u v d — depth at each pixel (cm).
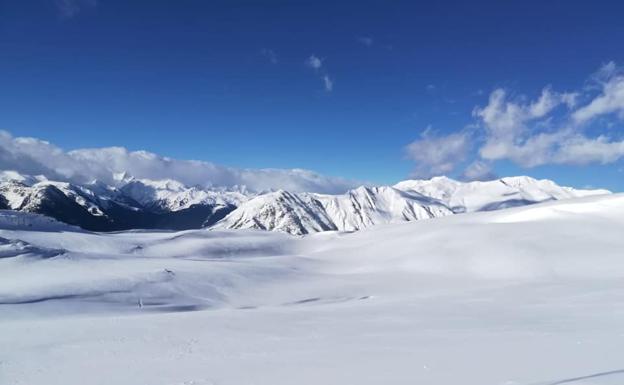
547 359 1597
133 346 2603
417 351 1991
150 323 3466
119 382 1789
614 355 1587
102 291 5825
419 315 3441
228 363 2008
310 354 2102
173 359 2188
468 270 8388
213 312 4178
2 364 2258
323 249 14850
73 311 4975
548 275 7438
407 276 8194
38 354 2475
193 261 8844
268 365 1902
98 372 1991
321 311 4009
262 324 3272
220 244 14838
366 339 2450
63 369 2092
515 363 1572
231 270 7931
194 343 2627
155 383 1722
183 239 15038
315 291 6788
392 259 10025
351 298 6325
